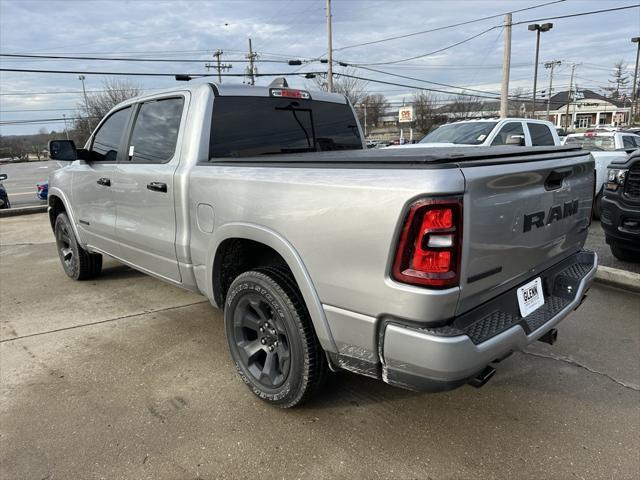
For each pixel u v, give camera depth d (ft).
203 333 12.76
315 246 7.46
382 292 6.64
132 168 12.08
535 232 7.91
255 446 8.21
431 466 7.68
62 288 16.84
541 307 8.50
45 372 10.78
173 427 8.73
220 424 8.81
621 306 14.33
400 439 8.36
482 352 6.56
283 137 11.99
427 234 6.16
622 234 17.33
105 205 13.61
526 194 7.52
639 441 8.23
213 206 9.46
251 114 11.36
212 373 10.65
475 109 194.70
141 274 18.39
